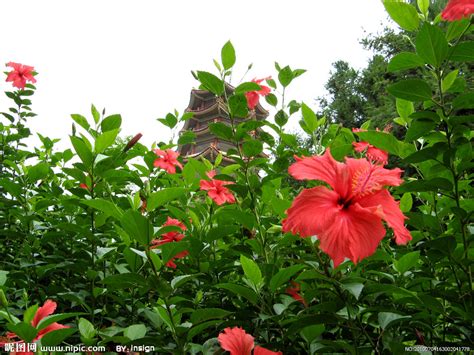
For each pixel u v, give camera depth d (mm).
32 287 2779
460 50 1699
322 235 1404
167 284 1733
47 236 2697
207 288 2328
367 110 17969
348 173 1568
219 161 3375
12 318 1796
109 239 2896
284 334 1808
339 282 1558
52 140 4230
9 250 3340
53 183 3354
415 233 2309
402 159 2086
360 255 1375
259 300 2014
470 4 1509
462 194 2631
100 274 2371
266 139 3010
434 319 2002
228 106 2672
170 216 2840
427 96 1807
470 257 1871
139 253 1795
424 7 1993
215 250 2721
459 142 1839
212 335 2141
